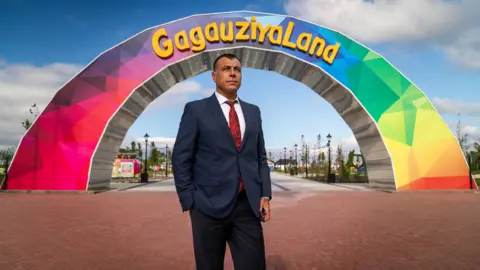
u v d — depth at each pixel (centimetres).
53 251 590
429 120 2022
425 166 1972
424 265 505
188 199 241
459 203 1350
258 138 270
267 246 620
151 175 4766
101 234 737
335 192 1923
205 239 240
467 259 536
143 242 658
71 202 1395
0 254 572
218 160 246
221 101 257
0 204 1317
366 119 2069
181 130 252
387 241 661
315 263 512
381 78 2069
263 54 2103
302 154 7238
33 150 1878
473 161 4288
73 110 1916
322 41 2081
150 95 2133
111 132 1994
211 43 2058
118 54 1986
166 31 2039
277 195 1722
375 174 2228
